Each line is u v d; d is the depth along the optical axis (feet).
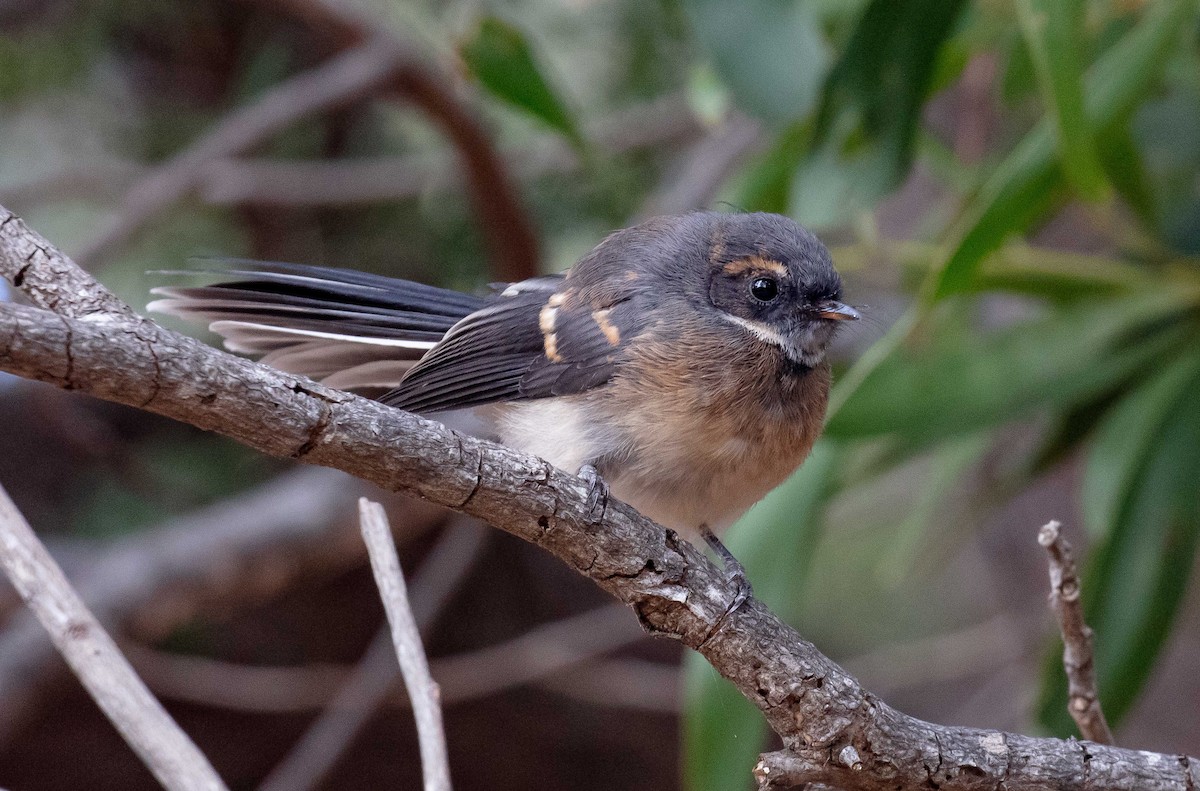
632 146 40.88
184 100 40.86
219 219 41.42
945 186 36.40
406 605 15.64
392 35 36.06
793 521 29.30
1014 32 30.42
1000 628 41.47
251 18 39.70
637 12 39.14
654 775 43.42
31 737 39.65
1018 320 31.07
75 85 38.58
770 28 27.81
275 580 36.50
